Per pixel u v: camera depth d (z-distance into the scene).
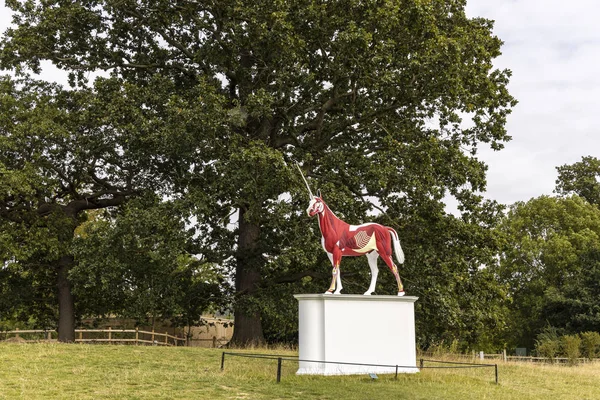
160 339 32.75
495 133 24.22
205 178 22.17
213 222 23.70
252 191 20.30
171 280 24.03
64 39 25.66
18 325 37.78
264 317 26.69
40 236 24.59
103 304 29.56
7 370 12.79
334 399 11.01
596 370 20.89
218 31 23.84
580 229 49.44
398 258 14.98
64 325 26.75
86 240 24.39
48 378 12.12
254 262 24.05
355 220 20.78
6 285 27.61
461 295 22.23
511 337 46.12
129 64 25.80
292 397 11.07
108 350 16.69
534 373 17.62
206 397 10.84
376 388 12.07
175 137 21.23
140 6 25.05
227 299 24.95
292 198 19.97
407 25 21.17
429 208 22.08
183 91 24.12
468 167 22.69
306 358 13.48
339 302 13.60
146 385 11.76
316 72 22.56
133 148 23.58
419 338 23.73
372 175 21.52
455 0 24.02
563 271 46.78
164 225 21.17
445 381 13.48
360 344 13.62
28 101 25.22
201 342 35.38
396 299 14.16
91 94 25.61
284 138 25.22
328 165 22.16
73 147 25.00
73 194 28.00
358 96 23.25
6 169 23.30
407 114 24.31
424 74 21.08
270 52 22.05
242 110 23.14
